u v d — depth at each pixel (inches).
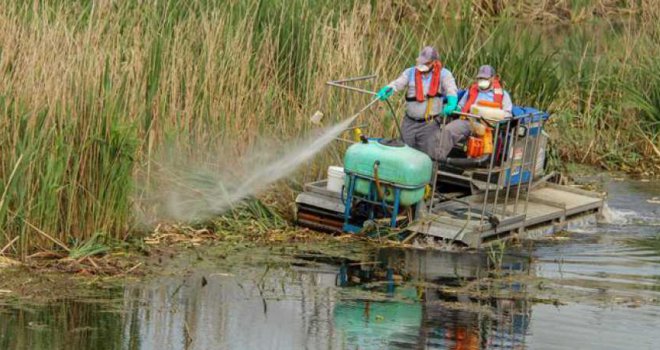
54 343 673.0
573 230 989.2
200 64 991.6
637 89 1299.2
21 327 696.4
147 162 904.9
